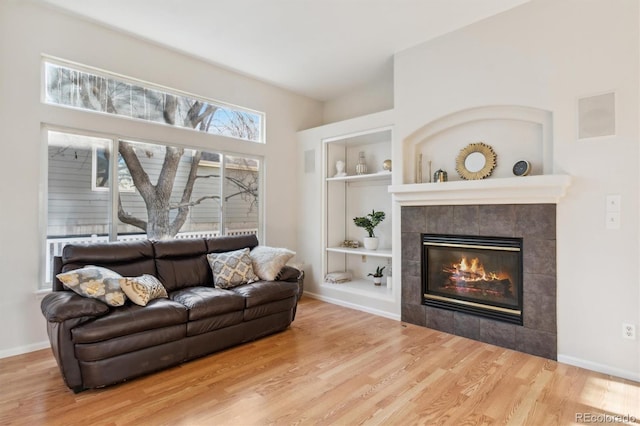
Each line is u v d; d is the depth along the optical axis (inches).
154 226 155.0
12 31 117.3
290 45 152.6
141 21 133.3
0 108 115.0
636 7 101.3
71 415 82.7
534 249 119.0
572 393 93.4
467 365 110.6
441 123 146.8
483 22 131.7
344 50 157.3
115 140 141.7
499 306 128.0
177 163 163.2
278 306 137.6
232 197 184.5
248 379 101.1
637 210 101.1
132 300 105.4
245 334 126.4
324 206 199.2
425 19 131.5
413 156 156.4
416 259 151.5
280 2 121.0
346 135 183.9
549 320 116.0
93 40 135.0
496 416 82.8
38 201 122.7
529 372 105.7
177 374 104.1
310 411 85.0
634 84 101.5
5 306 116.1
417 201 149.7
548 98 116.6
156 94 155.6
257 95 192.5
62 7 124.0
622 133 103.3
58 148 128.6
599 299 107.3
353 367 109.0
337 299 187.3
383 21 133.0
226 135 181.8
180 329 108.2
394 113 160.4
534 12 119.5
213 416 82.8
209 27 137.7
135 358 98.7
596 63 107.5
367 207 203.0
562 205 113.9
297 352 121.2
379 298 166.9
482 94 131.8
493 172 134.7
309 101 220.8
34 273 121.4
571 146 111.9
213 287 139.2
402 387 96.5
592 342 108.3
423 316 149.1
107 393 92.8
